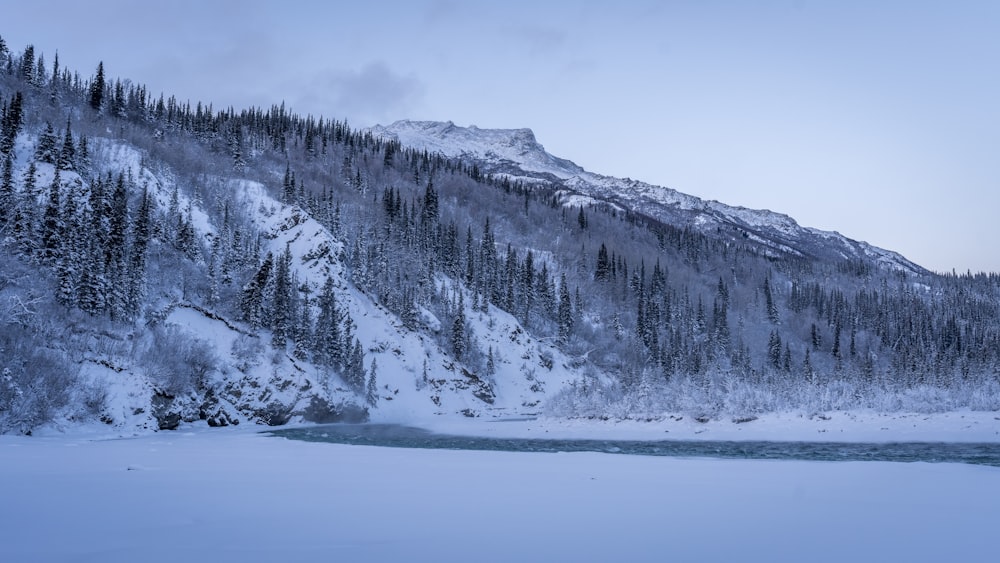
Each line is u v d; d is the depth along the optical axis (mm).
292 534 10891
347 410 91625
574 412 79750
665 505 15500
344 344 100250
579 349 150750
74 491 15133
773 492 18516
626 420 72562
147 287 83812
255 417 79875
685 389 75438
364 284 123375
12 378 49625
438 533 11391
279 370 85750
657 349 149250
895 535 12039
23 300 60656
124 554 8992
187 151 168375
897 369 131750
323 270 116438
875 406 69500
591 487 18984
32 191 84938
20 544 9438
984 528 12844
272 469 22781
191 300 92250
